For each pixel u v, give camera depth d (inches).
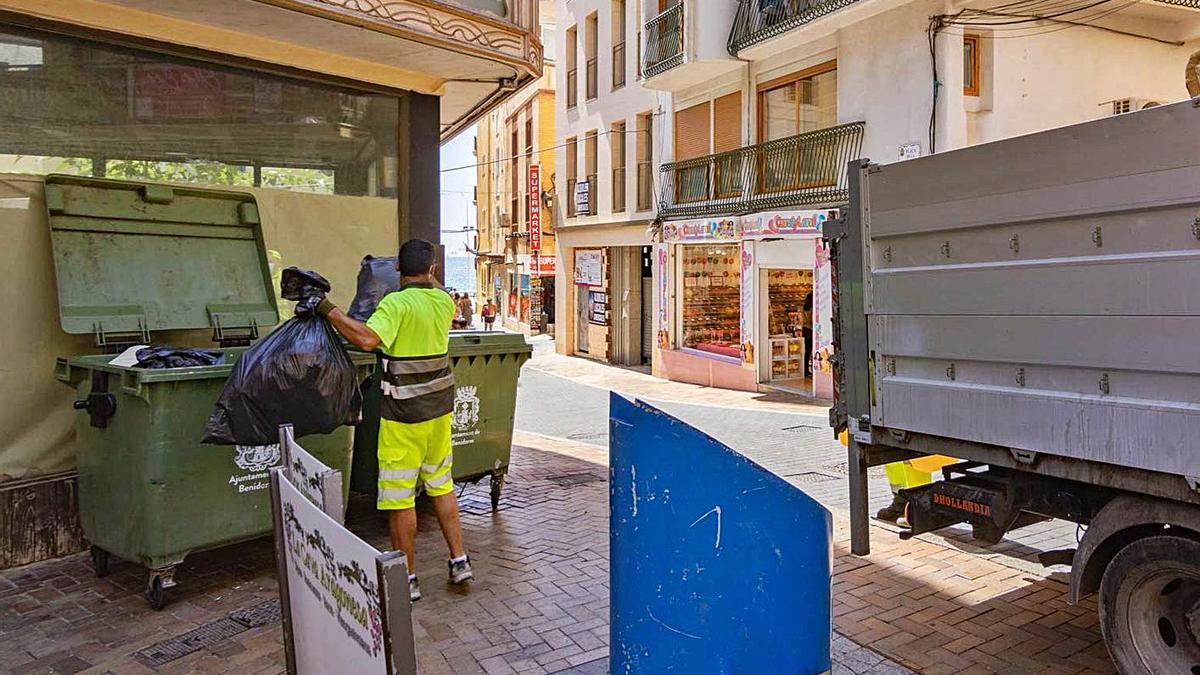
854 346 192.1
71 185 224.2
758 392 666.8
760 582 102.2
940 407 168.7
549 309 1386.6
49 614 185.5
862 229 186.1
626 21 859.4
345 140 296.8
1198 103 121.3
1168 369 127.8
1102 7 507.2
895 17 515.2
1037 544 237.5
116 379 191.3
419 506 277.6
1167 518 135.0
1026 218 148.1
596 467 347.9
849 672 157.8
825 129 574.2
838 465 370.9
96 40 233.1
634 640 102.1
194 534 191.3
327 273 288.8
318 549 93.4
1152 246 129.6
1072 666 159.8
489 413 264.5
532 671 156.7
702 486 100.1
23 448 219.0
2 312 215.6
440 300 197.2
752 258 668.1
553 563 218.4
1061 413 144.9
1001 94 496.1
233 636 172.9
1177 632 138.8
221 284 248.1
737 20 646.5
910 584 205.3
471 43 272.2
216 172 263.7
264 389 179.3
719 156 695.7
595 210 951.6
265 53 265.0
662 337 798.5
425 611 185.6
